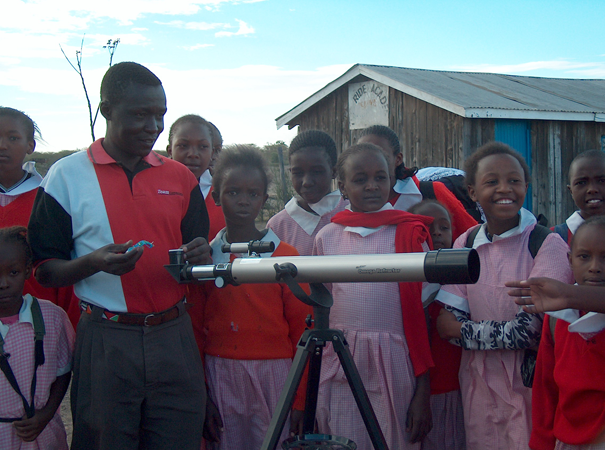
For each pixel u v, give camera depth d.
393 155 3.35
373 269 1.66
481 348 2.29
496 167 2.37
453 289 2.49
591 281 2.01
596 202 2.73
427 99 8.84
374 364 2.39
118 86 2.12
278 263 1.78
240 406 2.47
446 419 2.60
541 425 2.14
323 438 1.92
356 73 10.09
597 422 1.94
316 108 11.10
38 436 2.39
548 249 2.29
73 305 2.87
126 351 2.13
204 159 3.61
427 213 2.85
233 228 2.60
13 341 2.31
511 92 10.45
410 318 2.39
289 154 3.16
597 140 10.54
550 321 2.14
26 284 2.85
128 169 2.27
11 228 2.40
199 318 2.62
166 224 2.29
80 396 2.17
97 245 2.18
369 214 2.53
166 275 2.25
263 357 2.47
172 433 2.21
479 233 2.51
